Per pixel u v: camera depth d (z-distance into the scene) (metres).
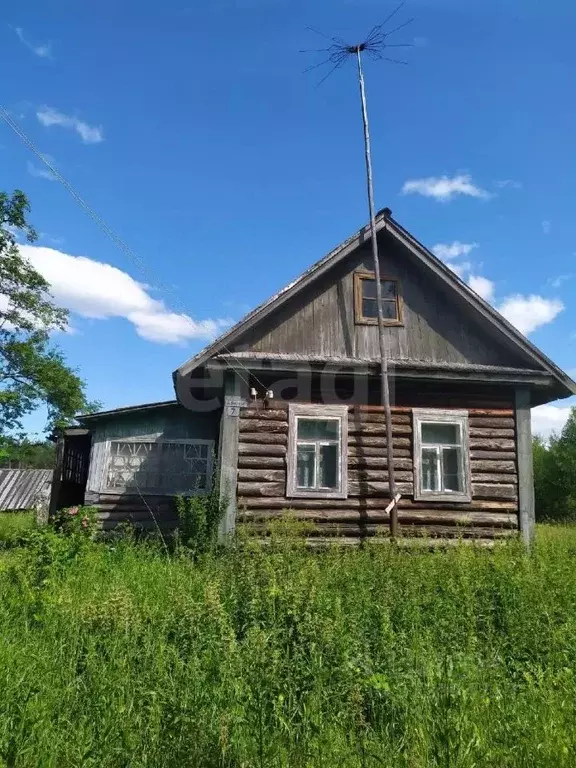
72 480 16.25
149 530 12.72
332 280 12.23
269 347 11.59
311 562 7.41
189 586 6.73
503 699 4.22
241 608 5.74
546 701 4.14
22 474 30.30
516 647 5.30
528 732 3.63
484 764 3.30
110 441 13.23
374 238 11.84
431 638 5.35
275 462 10.98
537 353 11.88
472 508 11.35
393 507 10.77
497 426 11.84
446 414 11.70
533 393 12.66
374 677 4.23
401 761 3.41
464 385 11.92
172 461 13.23
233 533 10.28
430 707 3.84
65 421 24.27
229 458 10.80
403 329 12.18
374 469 11.26
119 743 3.56
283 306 11.85
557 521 33.47
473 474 11.52
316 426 11.48
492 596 6.26
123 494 12.98
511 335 11.95
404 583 6.62
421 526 11.10
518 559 7.73
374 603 5.94
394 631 5.54
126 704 4.02
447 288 12.27
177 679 4.31
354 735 3.73
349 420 11.41
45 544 8.45
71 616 5.71
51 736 3.66
